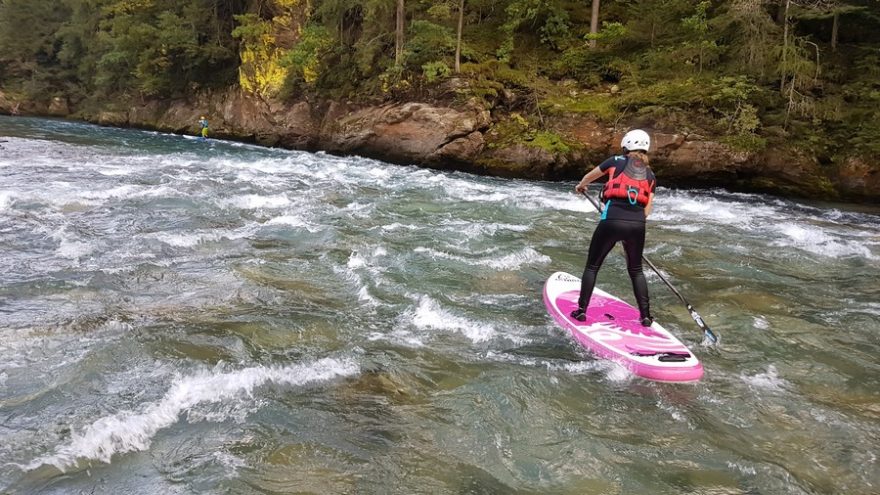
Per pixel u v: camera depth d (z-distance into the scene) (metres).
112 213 7.91
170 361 3.76
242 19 21.83
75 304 4.66
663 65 15.74
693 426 3.34
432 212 9.35
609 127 14.61
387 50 18.92
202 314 4.63
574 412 3.44
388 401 3.46
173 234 6.98
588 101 15.57
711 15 16.12
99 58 32.25
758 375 4.07
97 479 2.59
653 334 4.54
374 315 4.82
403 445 3.02
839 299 5.89
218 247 6.59
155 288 5.17
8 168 11.23
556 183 14.11
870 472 2.94
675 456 3.03
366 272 5.92
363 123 17.44
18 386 3.34
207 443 2.91
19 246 6.16
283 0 21.30
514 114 15.98
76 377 3.46
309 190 10.84
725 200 12.53
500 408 3.43
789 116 13.73
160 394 3.35
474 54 17.08
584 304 4.74
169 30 25.78
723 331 4.86
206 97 26.22
